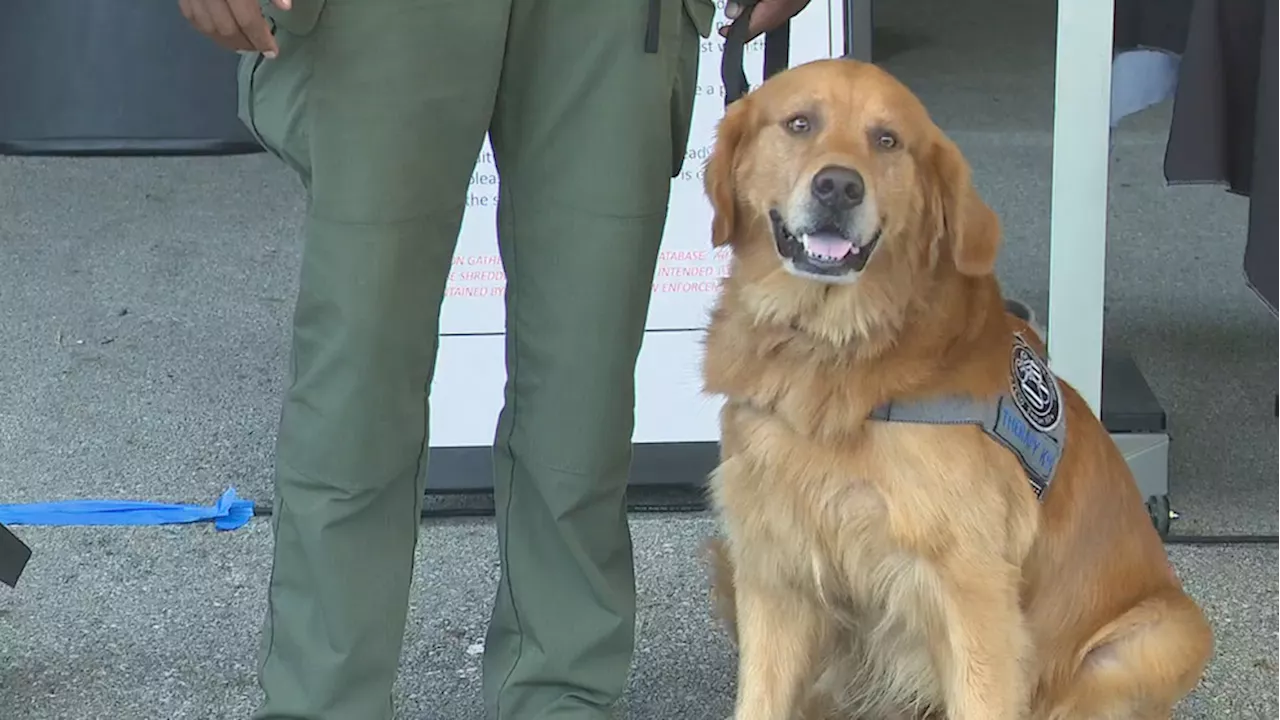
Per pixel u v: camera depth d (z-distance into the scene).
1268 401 4.12
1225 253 5.38
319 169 2.00
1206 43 2.98
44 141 2.97
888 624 2.33
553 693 2.38
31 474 3.70
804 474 2.21
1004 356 2.26
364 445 2.09
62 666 2.82
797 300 2.20
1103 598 2.40
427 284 2.10
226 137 2.99
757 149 2.27
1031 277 5.18
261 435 3.94
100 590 3.12
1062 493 2.36
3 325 4.70
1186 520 3.45
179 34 2.90
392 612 2.22
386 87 1.96
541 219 2.18
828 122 2.20
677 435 3.46
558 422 2.24
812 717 2.62
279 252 5.45
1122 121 7.23
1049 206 5.95
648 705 2.71
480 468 3.45
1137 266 5.27
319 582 2.16
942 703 2.40
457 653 2.88
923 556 2.20
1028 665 2.29
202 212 5.91
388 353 2.06
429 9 1.96
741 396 2.29
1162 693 2.37
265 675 2.23
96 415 4.05
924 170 2.24
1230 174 3.08
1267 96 2.90
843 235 2.12
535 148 2.15
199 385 4.27
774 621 2.43
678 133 2.29
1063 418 2.34
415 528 2.25
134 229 5.68
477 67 2.02
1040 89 7.79
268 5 1.94
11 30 2.93
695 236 3.35
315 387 2.08
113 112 2.95
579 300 2.18
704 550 2.94
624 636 2.41
